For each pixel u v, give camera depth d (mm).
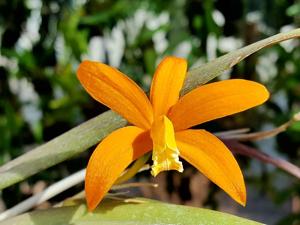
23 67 330
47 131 326
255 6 319
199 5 317
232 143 167
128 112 117
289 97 346
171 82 115
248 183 360
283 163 167
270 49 341
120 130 116
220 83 115
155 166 113
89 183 109
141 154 117
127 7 344
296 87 342
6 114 316
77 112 335
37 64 333
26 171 130
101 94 113
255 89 114
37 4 355
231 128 308
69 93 323
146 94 121
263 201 516
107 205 136
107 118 129
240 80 114
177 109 119
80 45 339
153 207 134
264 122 334
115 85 113
